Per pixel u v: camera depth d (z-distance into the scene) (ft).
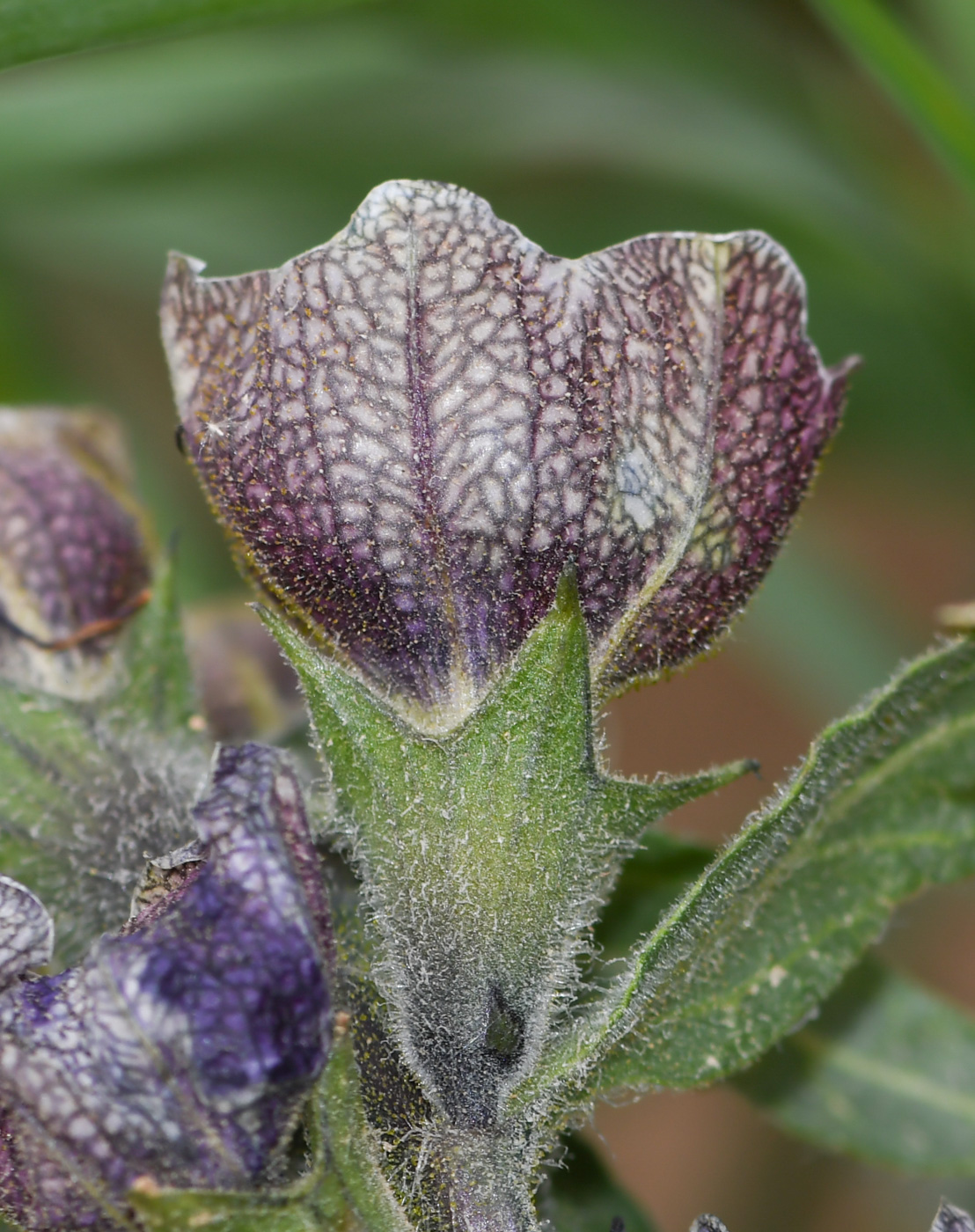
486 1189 0.52
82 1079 0.50
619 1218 0.55
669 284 0.52
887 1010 0.62
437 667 0.53
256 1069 0.50
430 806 0.52
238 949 0.50
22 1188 0.50
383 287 0.52
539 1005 0.52
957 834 0.56
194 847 0.51
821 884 0.56
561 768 0.52
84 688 0.58
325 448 0.52
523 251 0.52
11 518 0.59
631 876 0.57
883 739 0.55
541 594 0.52
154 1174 0.50
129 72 0.74
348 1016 0.50
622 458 0.52
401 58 0.76
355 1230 0.50
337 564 0.52
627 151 0.76
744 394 0.52
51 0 0.58
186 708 0.57
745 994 0.56
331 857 0.54
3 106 0.74
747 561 0.53
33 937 0.51
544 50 0.76
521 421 0.52
